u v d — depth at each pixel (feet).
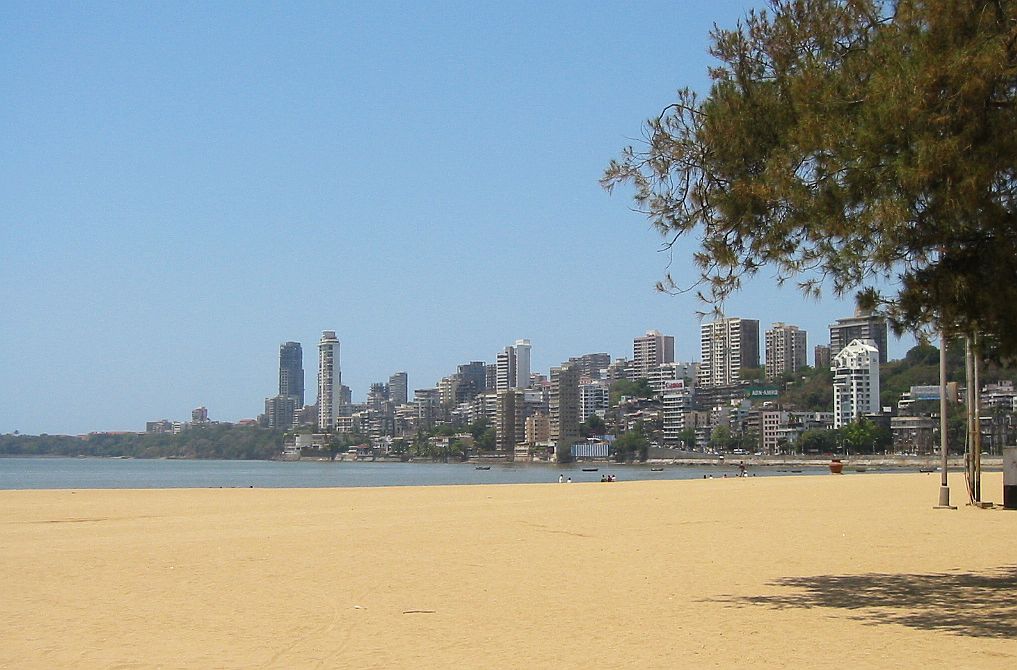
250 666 35.65
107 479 457.27
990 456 505.25
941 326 47.32
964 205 40.57
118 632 42.06
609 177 50.52
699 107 48.83
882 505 127.24
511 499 149.48
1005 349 47.24
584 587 55.57
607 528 95.04
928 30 42.11
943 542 79.56
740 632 41.93
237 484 385.09
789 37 46.62
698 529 93.61
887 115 41.37
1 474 557.33
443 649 38.58
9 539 83.61
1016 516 105.50
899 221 41.47
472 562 67.41
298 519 107.45
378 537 85.51
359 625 43.78
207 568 63.82
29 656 37.29
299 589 54.75
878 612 46.91
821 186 44.93
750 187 45.91
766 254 47.37
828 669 34.65
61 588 54.85
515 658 36.88
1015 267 43.01
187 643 39.75
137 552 73.15
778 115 46.47
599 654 37.55
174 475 553.64
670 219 49.96
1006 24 40.65
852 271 46.24
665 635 41.32
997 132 39.78
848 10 45.55
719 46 48.29
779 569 63.21
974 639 40.14
